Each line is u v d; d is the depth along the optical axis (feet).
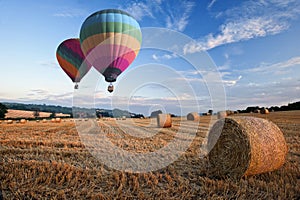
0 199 13.23
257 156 16.12
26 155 22.93
